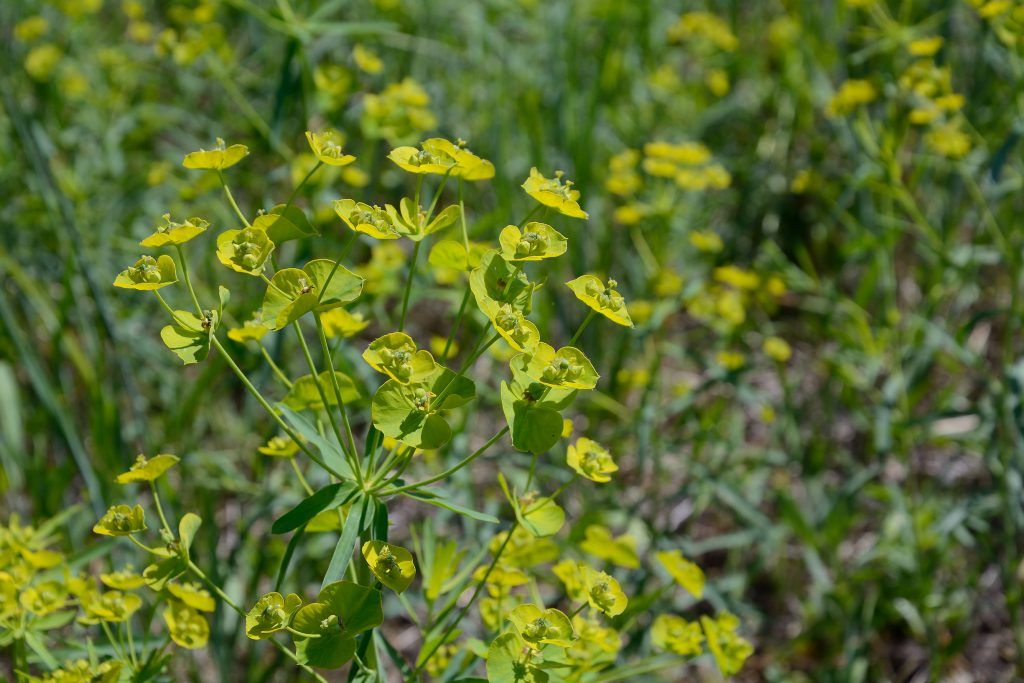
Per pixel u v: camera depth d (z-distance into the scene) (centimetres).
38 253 106
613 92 126
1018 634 86
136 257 104
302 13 92
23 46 121
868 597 90
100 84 122
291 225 62
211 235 106
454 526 89
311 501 62
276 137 88
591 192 116
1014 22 81
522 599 70
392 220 62
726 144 138
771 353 97
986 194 101
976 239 92
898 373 90
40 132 95
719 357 95
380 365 60
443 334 118
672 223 103
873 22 124
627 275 117
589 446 64
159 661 66
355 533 61
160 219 105
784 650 93
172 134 138
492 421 108
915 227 108
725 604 87
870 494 90
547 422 60
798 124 129
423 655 66
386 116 90
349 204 61
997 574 95
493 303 60
